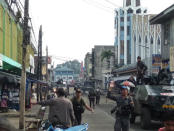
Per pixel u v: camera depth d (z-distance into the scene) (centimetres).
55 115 734
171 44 2511
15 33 2502
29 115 1703
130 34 9738
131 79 2223
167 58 2573
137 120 1744
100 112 2208
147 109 1323
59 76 14200
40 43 3209
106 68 9506
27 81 2152
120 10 9969
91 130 1287
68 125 738
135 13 10012
